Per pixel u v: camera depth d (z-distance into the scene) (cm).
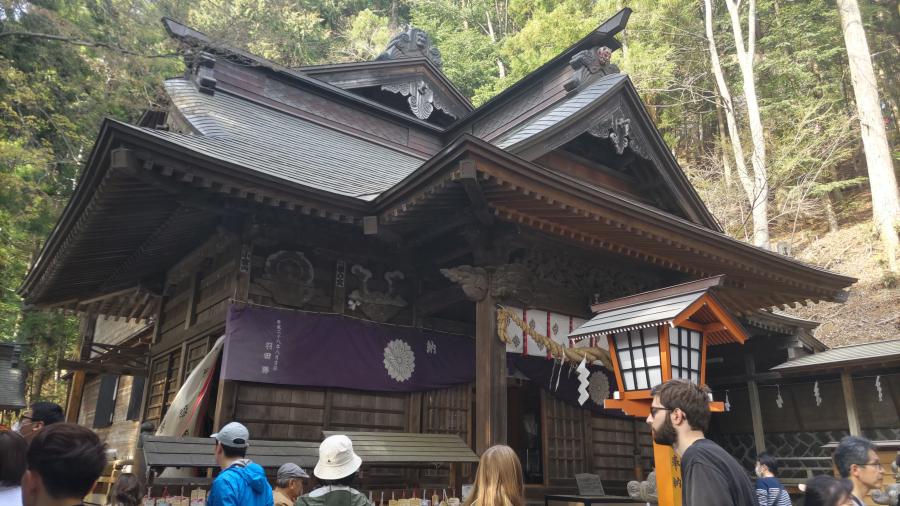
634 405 494
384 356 790
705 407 260
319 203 668
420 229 746
